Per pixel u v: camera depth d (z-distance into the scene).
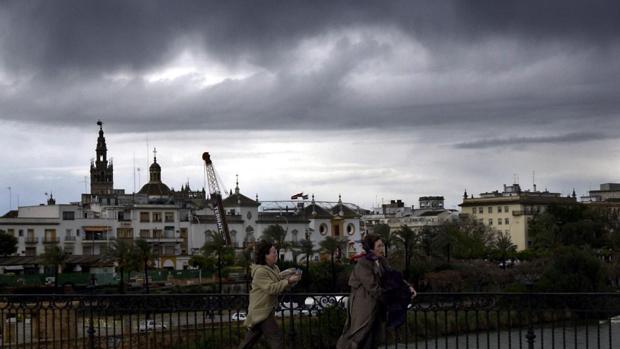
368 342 20.14
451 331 45.59
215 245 142.75
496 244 199.00
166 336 32.41
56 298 24.83
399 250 155.12
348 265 140.88
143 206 171.75
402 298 19.98
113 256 128.00
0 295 25.45
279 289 20.70
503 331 46.97
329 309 23.31
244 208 196.38
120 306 24.33
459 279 134.88
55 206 160.38
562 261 105.00
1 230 149.25
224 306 23.53
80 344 35.66
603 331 47.88
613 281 128.88
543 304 22.83
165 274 144.62
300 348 26.27
